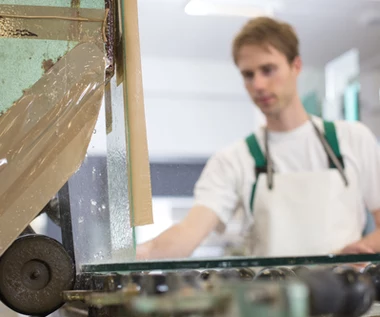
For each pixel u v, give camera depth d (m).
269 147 1.39
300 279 0.38
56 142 0.59
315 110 2.23
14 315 0.71
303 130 1.37
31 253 0.56
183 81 2.26
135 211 0.62
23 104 0.59
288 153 1.38
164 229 1.22
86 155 0.63
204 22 1.77
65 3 0.61
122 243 0.63
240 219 1.38
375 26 1.88
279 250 1.30
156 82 2.25
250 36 1.34
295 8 1.74
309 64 2.24
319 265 0.50
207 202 1.29
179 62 2.22
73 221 0.63
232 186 1.36
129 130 0.63
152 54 2.14
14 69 0.60
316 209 1.31
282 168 1.37
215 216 1.29
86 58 0.61
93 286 0.54
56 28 0.61
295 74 1.39
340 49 2.12
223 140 2.41
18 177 0.57
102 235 0.63
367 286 0.38
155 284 0.42
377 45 2.09
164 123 2.33
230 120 2.40
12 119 0.58
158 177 1.01
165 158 1.09
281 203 1.33
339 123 1.40
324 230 1.30
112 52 0.63
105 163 0.64
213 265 0.50
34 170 0.58
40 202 0.57
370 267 0.47
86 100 0.60
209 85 2.30
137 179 0.62
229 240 1.35
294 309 0.28
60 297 0.56
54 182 0.58
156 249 0.98
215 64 2.28
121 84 0.65
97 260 0.62
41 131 0.59
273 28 1.34
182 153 2.31
